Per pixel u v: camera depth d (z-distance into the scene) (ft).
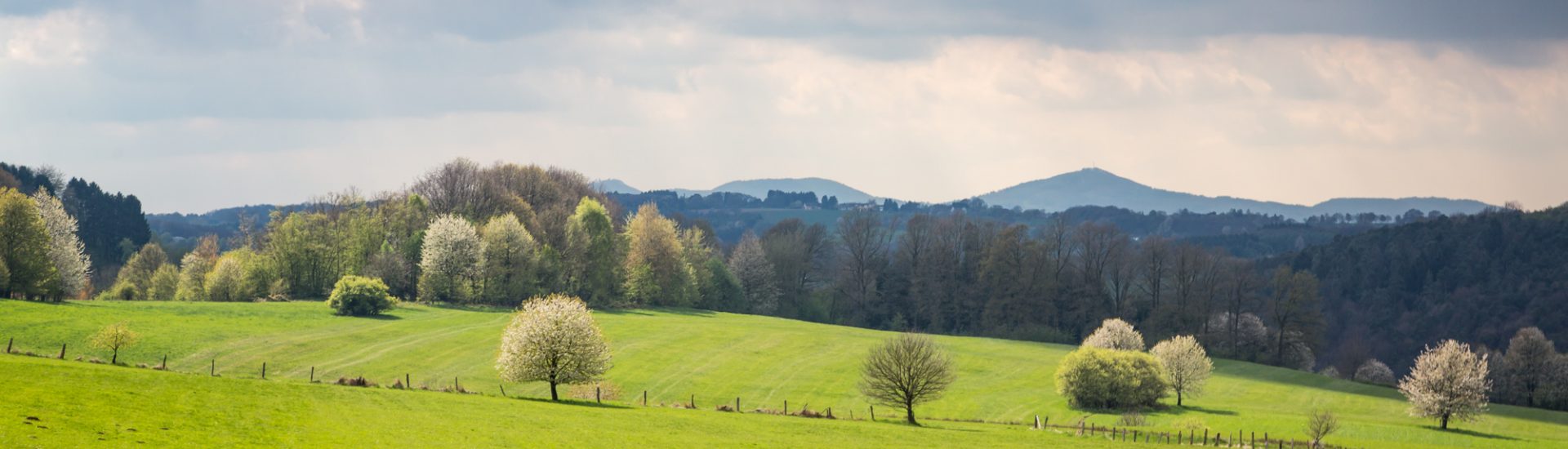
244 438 130.31
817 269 579.48
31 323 257.96
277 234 408.05
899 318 535.19
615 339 341.41
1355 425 261.44
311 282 411.95
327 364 261.44
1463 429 268.41
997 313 508.53
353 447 133.08
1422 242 560.61
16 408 127.13
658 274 476.54
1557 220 539.29
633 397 255.91
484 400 198.29
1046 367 350.02
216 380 174.50
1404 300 535.60
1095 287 509.35
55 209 351.25
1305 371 431.84
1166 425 246.47
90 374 160.45
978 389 305.32
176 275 420.36
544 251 433.07
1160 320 465.88
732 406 253.03
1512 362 375.86
